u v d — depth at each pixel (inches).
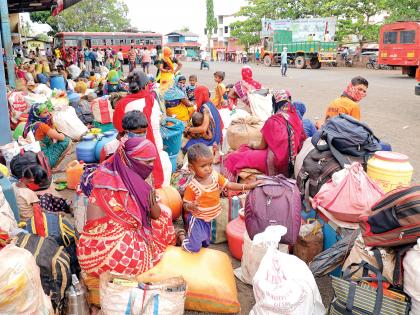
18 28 865.5
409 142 340.5
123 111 189.3
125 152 120.3
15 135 278.1
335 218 142.2
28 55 1114.1
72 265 138.3
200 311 128.9
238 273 149.4
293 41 1460.4
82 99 355.3
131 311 109.5
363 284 109.5
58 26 2635.3
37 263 112.8
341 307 108.3
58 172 260.2
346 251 129.7
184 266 129.3
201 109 239.5
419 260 101.7
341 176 142.8
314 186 162.6
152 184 139.8
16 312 93.7
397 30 945.5
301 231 152.6
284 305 105.0
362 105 533.0
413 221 103.7
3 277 91.1
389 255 112.7
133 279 117.3
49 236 129.5
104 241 119.4
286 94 200.8
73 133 254.4
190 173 198.8
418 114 466.0
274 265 110.4
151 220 136.8
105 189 118.7
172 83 340.2
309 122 247.3
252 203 135.6
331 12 1507.1
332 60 1373.0
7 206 128.4
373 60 1347.2
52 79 485.7
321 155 162.7
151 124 189.2
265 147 203.2
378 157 152.8
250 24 1973.4
